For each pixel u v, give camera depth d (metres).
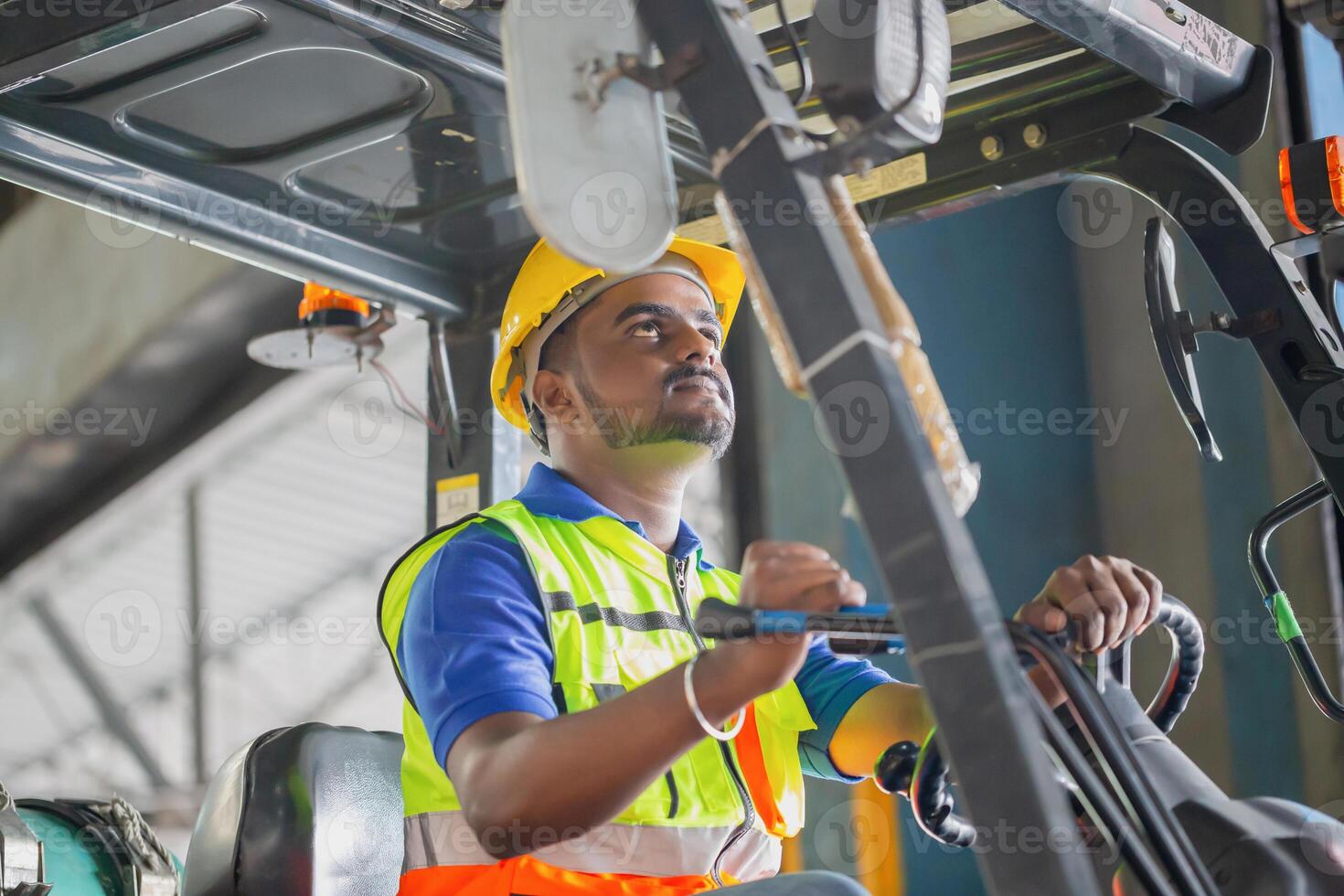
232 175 2.06
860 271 1.06
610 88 1.05
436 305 2.36
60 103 1.87
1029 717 0.90
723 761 1.62
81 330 6.27
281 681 6.71
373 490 6.61
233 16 1.68
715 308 1.88
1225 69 1.82
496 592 1.53
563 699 1.54
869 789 4.78
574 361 1.79
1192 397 1.73
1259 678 4.04
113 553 6.88
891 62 1.08
